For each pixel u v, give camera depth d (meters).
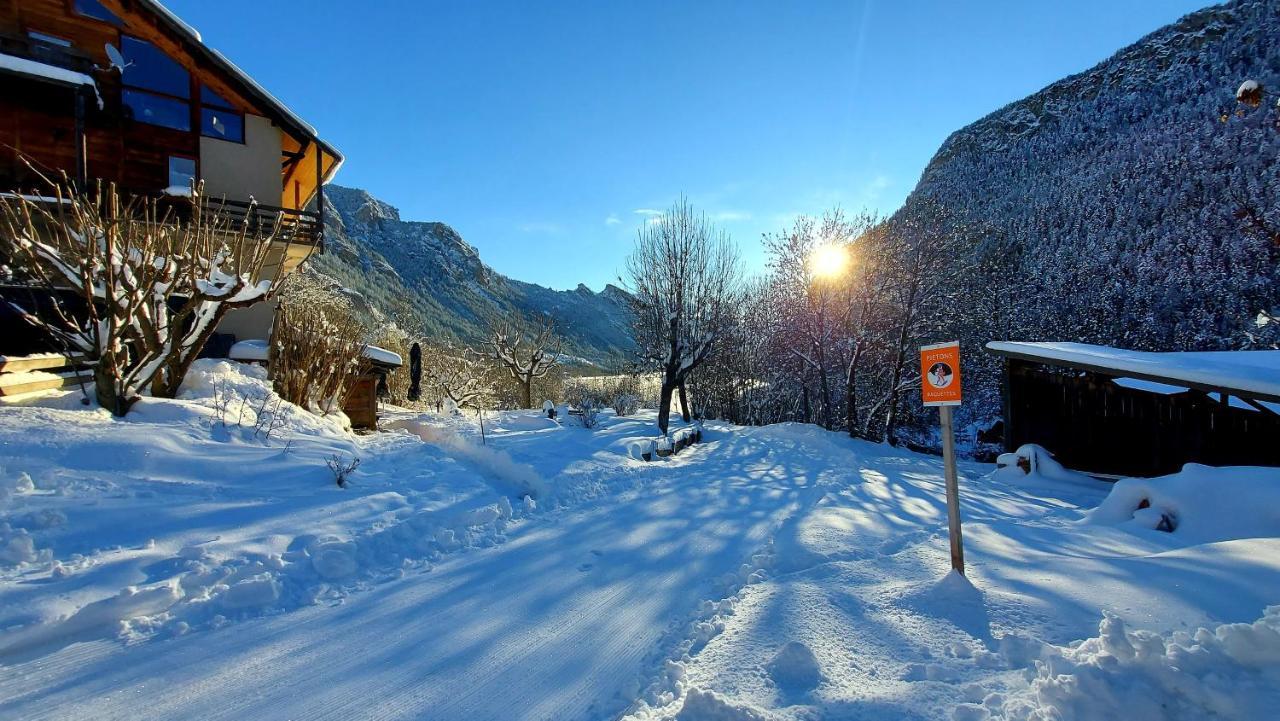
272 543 4.30
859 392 24.19
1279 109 8.84
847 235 20.61
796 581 4.04
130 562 3.70
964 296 21.61
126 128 13.17
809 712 2.30
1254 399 8.46
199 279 7.76
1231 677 2.15
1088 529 5.42
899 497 7.70
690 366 15.55
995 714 2.19
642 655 3.15
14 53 12.34
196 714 2.51
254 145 14.52
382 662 3.01
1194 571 3.49
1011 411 12.44
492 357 31.84
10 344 8.88
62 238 9.02
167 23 13.09
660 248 16.39
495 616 3.62
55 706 2.51
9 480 4.46
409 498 5.83
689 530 5.75
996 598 3.36
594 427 13.77
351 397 12.02
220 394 8.14
